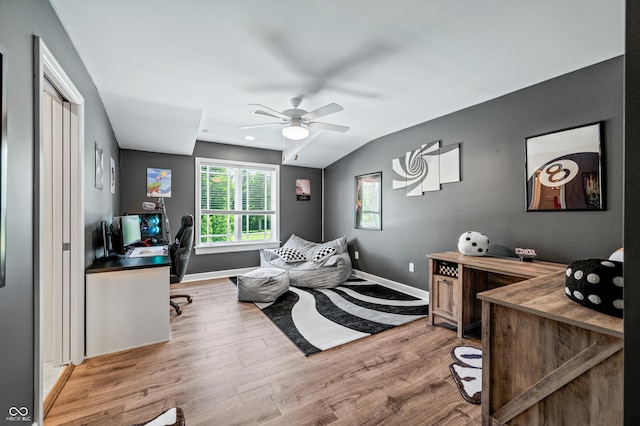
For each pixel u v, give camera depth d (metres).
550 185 2.32
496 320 1.21
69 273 1.97
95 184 2.40
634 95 0.57
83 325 2.03
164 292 2.32
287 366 1.96
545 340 1.06
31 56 1.25
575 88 2.20
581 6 1.51
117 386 1.73
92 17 1.60
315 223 5.60
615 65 2.00
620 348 0.86
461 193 3.06
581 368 0.95
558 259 2.28
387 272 4.05
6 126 0.98
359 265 4.63
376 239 4.27
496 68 2.18
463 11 1.56
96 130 2.46
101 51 1.95
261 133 4.12
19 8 1.14
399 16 1.61
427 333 2.51
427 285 3.44
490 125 2.78
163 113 3.04
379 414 1.50
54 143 1.92
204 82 2.42
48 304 1.93
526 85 2.47
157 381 1.78
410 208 3.69
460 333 2.42
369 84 2.46
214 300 3.39
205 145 4.49
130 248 3.20
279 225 5.16
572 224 2.20
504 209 2.66
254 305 3.21
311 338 2.38
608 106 2.03
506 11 1.56
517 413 1.13
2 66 0.96
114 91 2.56
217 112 3.17
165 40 1.83
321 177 5.67
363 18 1.63
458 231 3.09
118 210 3.74
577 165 2.17
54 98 1.85
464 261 2.38
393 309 3.08
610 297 0.96
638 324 0.56
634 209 0.56
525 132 2.50
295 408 1.54
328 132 4.02
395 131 3.92
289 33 1.77
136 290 2.22
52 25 1.48
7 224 1.06
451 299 2.52
